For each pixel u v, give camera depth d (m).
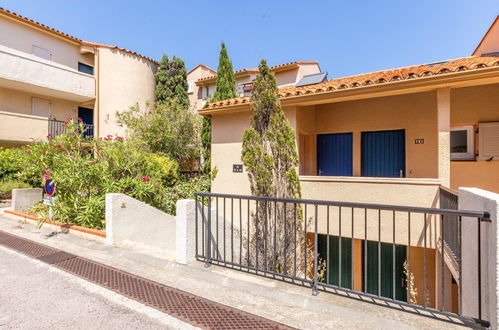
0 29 11.78
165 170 10.05
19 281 3.31
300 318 2.54
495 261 2.07
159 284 3.28
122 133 15.03
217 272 3.47
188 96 18.16
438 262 5.16
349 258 7.73
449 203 4.37
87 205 5.68
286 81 14.31
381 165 7.75
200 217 4.21
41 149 6.85
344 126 8.21
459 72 4.90
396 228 5.61
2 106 12.39
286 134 5.54
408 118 7.30
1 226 6.24
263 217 5.43
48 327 2.36
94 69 14.98
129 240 5.03
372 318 2.42
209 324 2.43
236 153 8.09
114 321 2.47
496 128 6.50
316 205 2.96
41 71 12.41
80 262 4.00
